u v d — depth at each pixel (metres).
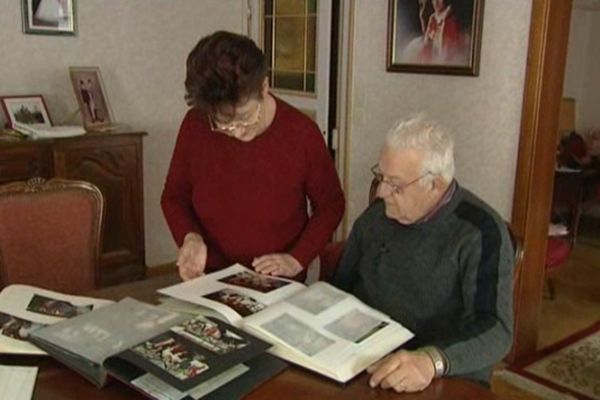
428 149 1.44
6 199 1.97
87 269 2.09
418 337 1.52
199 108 1.51
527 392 2.67
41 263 2.03
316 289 1.56
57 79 3.50
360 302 1.51
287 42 3.93
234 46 1.45
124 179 3.41
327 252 1.98
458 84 2.93
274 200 1.78
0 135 3.11
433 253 1.50
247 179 1.76
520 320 2.87
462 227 1.47
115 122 3.66
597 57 5.11
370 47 3.30
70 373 1.27
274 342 1.32
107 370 1.20
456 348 1.29
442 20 2.92
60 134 3.15
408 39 3.09
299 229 1.86
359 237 1.71
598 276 4.15
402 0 3.08
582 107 5.25
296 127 1.76
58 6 3.44
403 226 1.56
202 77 1.44
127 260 3.51
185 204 1.90
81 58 3.57
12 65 3.34
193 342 1.29
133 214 3.49
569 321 3.41
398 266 1.56
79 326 1.37
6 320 1.43
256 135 1.72
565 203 4.21
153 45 3.82
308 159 1.79
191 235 1.78
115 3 3.63
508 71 2.74
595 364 2.92
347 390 1.21
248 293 1.54
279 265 1.70
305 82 3.83
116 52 3.69
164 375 1.16
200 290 1.55
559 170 4.23
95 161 3.28
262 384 1.22
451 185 1.51
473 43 2.81
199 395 1.17
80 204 2.07
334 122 3.66
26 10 3.33
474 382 1.33
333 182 1.86
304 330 1.37
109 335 1.33
